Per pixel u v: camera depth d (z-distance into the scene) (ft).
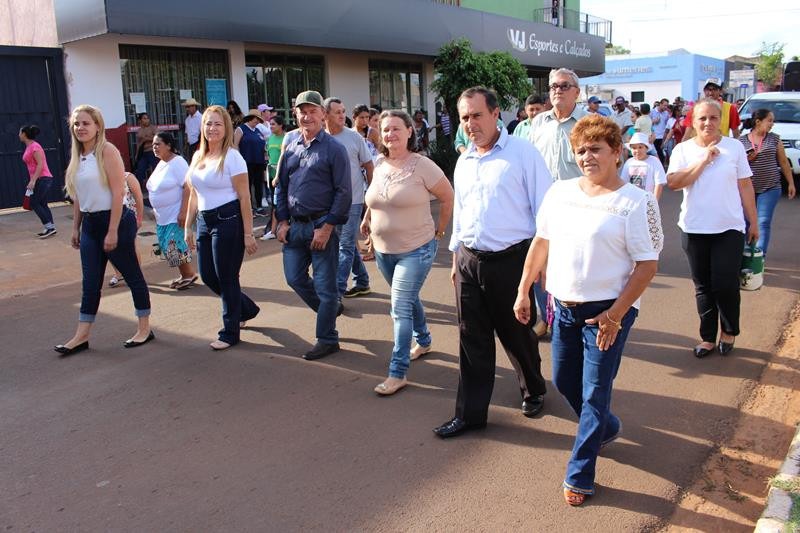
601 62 86.12
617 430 12.20
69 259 30.35
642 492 11.48
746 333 19.02
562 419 14.17
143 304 19.30
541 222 11.51
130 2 36.27
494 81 56.08
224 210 18.03
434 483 11.88
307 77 54.39
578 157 10.54
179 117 45.09
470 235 13.03
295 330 20.26
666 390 15.44
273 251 31.42
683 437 13.32
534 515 10.90
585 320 10.80
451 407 14.89
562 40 76.38
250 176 40.11
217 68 46.68
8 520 11.11
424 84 65.92
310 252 18.03
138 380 16.80
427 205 15.53
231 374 17.01
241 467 12.57
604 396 10.82
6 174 38.81
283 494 11.66
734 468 12.24
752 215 16.90
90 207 18.29
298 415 14.64
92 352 18.89
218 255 18.30
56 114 39.96
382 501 11.38
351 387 16.05
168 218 24.66
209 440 13.64
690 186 16.79
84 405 15.46
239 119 41.47
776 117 48.55
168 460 12.91
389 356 18.01
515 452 12.89
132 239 18.84
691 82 135.13
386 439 13.48
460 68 55.01
